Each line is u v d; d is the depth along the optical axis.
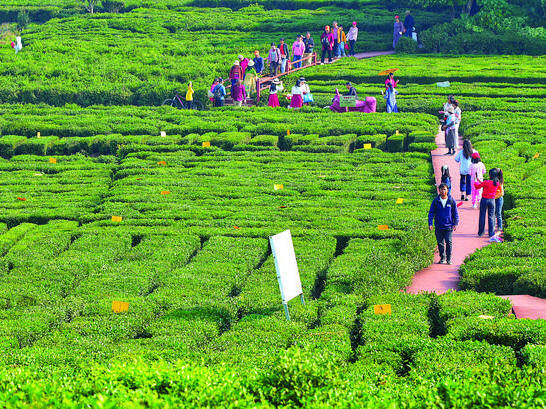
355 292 19.09
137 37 70.38
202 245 24.53
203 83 50.72
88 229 25.23
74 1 92.31
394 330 16.09
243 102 46.91
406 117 40.62
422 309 17.44
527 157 32.75
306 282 20.00
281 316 17.58
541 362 13.10
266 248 23.45
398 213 25.80
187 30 74.38
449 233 21.98
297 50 54.66
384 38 67.50
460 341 14.80
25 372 12.63
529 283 18.42
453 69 52.38
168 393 11.41
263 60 53.53
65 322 18.08
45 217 26.88
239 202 27.94
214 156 34.91
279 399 11.48
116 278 20.45
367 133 37.88
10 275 21.05
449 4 70.19
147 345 16.08
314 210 26.55
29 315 18.11
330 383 11.68
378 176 31.27
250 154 35.31
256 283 20.19
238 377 12.05
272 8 86.31
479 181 26.80
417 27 70.31
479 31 63.81
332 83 50.53
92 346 15.98
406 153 34.31
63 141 38.22
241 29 73.44
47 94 49.22
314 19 74.44
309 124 39.12
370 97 43.47
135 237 24.72
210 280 20.20
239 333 16.47
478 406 10.85
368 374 13.35
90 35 70.62
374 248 22.52
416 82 50.66
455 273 21.50
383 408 10.77
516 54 61.00
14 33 77.25
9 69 52.91
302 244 23.08
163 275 21.00
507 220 24.41
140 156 35.50
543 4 66.94
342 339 15.80
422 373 13.16
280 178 31.23
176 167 33.44
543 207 25.33
